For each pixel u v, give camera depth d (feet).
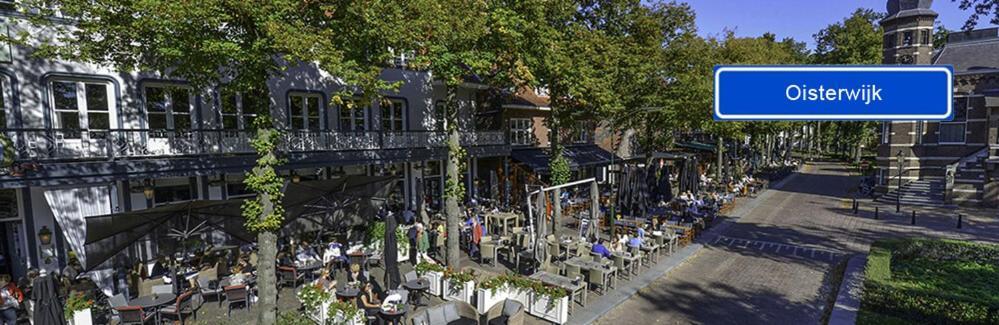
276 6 30.30
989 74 100.07
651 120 90.89
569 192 94.89
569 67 52.75
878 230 73.56
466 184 87.40
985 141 101.35
